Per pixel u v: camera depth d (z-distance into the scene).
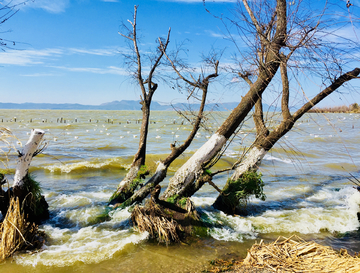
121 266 5.51
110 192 11.06
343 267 4.38
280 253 5.14
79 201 9.59
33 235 6.27
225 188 8.58
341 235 7.32
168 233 6.61
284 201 10.18
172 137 31.17
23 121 59.44
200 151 7.53
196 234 6.93
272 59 6.67
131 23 9.21
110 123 58.97
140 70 9.42
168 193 7.63
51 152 19.39
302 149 22.73
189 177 7.54
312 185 12.55
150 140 28.34
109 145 24.28
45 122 57.41
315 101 7.39
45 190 11.05
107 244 6.31
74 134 33.53
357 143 27.16
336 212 8.68
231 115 7.32
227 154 18.56
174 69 8.91
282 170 15.76
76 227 7.39
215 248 6.34
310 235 7.28
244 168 8.48
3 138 6.28
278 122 8.09
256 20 7.13
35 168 14.69
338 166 16.69
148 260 5.76
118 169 15.57
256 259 5.12
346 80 6.85
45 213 7.84
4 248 5.59
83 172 14.70
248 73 7.10
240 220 7.93
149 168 9.50
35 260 5.58
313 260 4.80
